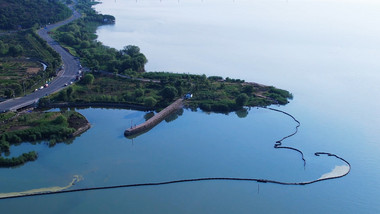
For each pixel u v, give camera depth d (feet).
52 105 520.01
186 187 355.97
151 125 478.59
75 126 456.86
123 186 351.67
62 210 317.83
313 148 435.94
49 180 354.95
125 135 451.94
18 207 319.06
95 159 396.16
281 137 460.96
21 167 375.25
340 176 380.17
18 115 473.26
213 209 327.26
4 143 401.49
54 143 422.00
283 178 374.02
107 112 522.06
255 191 353.51
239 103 539.29
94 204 327.26
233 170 385.50
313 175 381.40
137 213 317.42
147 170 379.55
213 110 539.29
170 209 324.60
